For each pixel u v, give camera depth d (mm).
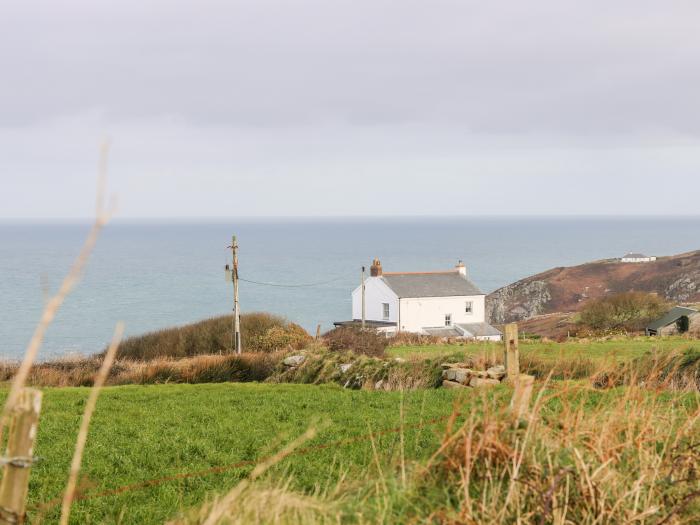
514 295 152625
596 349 33531
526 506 5949
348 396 19250
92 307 160375
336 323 82750
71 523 8492
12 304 161875
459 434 6711
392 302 79688
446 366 22750
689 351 19156
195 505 8547
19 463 4027
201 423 15477
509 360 14219
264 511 6168
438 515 5684
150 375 29047
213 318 55562
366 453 10383
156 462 11664
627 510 5812
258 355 30844
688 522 6059
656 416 8055
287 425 14875
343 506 6293
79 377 29219
